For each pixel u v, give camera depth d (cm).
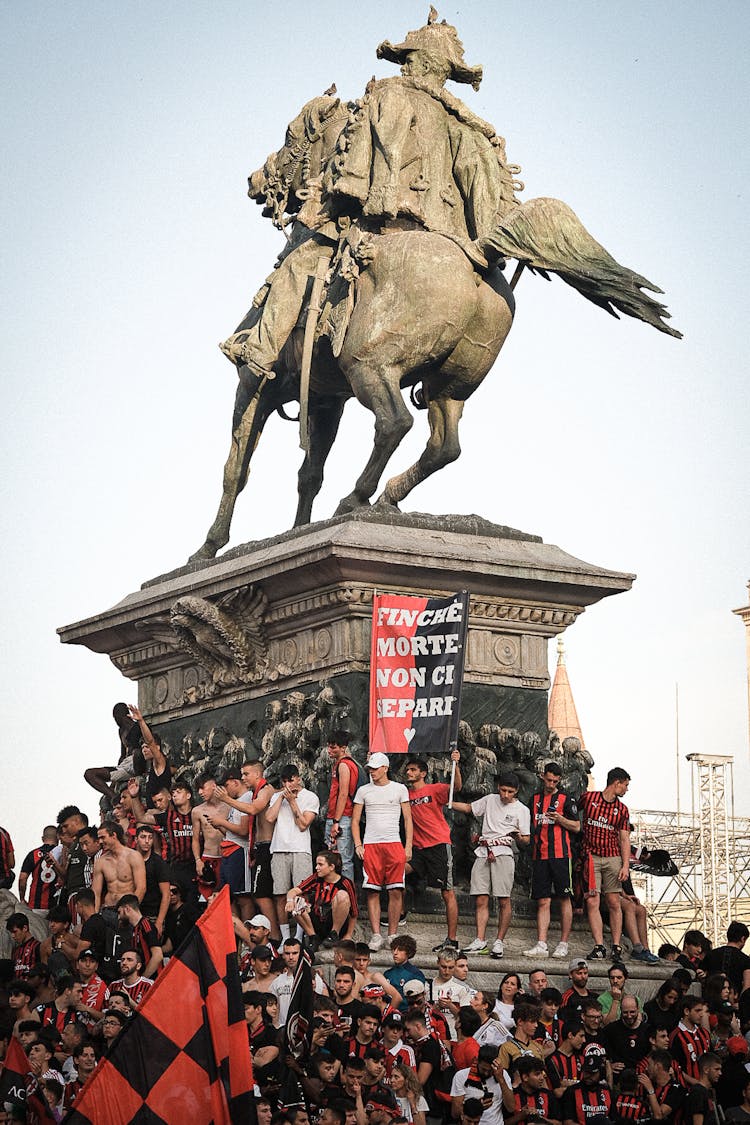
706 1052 1795
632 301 2231
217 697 2338
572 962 2028
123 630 2452
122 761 2391
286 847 1998
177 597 2323
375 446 2222
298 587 2181
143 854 2000
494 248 2239
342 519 2188
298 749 2150
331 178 2306
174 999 1315
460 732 2156
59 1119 1608
